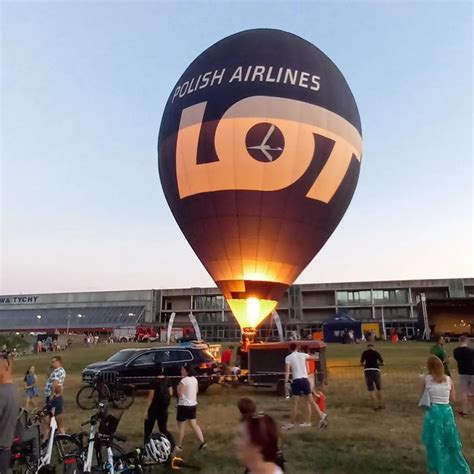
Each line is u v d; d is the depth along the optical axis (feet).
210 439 29.71
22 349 145.89
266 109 60.39
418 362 76.43
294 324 235.61
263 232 60.64
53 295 268.21
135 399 46.80
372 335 164.35
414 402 41.88
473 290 229.86
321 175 61.82
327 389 50.21
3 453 16.60
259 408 39.99
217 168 60.39
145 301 255.09
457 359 34.81
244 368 55.42
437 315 175.52
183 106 64.75
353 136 65.98
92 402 43.73
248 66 62.54
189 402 27.07
